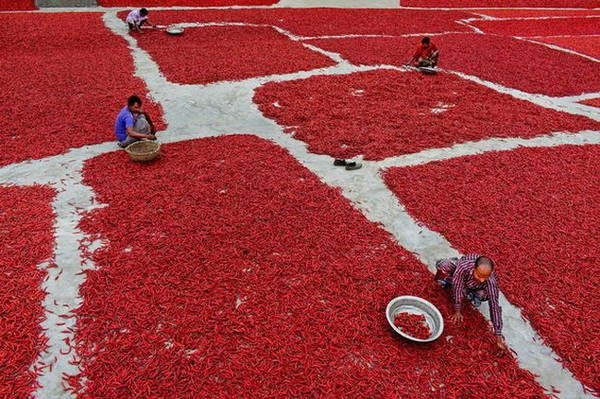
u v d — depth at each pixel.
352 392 4.09
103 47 15.27
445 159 8.86
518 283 5.52
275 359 4.37
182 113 10.64
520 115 11.34
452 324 4.93
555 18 27.41
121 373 4.14
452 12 27.77
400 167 8.45
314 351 4.49
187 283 5.29
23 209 6.55
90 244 5.95
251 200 7.05
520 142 9.88
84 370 4.20
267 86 12.46
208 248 5.92
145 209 6.68
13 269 5.39
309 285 5.38
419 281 5.59
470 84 13.60
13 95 10.77
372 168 8.45
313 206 6.98
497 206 7.18
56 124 9.55
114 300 5.00
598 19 27.58
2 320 4.68
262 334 4.67
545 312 5.15
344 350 4.51
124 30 17.56
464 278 4.80
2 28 16.03
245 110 11.05
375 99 12.01
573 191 7.72
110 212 6.58
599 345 4.74
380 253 6.05
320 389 4.09
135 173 7.73
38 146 8.59
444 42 19.02
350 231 6.44
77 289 5.22
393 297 5.29
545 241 6.34
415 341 4.48
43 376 4.16
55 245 5.89
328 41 17.89
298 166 8.23
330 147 9.16
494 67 15.68
